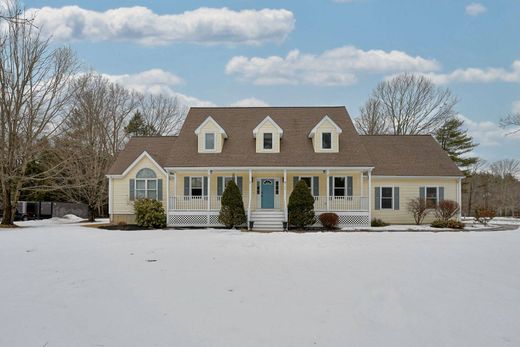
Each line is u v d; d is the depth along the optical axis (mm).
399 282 8414
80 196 37156
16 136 24922
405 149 28281
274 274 9250
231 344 5070
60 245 14898
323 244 15016
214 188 25859
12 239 16969
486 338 5293
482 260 11227
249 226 23156
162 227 24438
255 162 24781
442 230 21797
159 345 5035
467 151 46156
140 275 9117
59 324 5793
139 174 26500
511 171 60156
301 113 28781
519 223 29453
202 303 6828
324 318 6086
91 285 8133
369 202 24156
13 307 6609
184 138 27016
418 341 5191
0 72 24422
